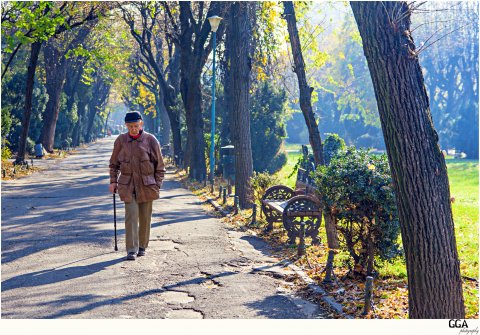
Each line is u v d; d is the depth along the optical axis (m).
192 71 28.45
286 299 7.86
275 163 31.69
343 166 8.90
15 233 12.79
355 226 9.41
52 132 51.31
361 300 7.82
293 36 12.29
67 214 15.86
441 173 6.01
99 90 82.19
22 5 26.22
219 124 32.19
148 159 10.34
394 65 5.93
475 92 67.88
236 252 10.88
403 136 5.92
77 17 33.69
